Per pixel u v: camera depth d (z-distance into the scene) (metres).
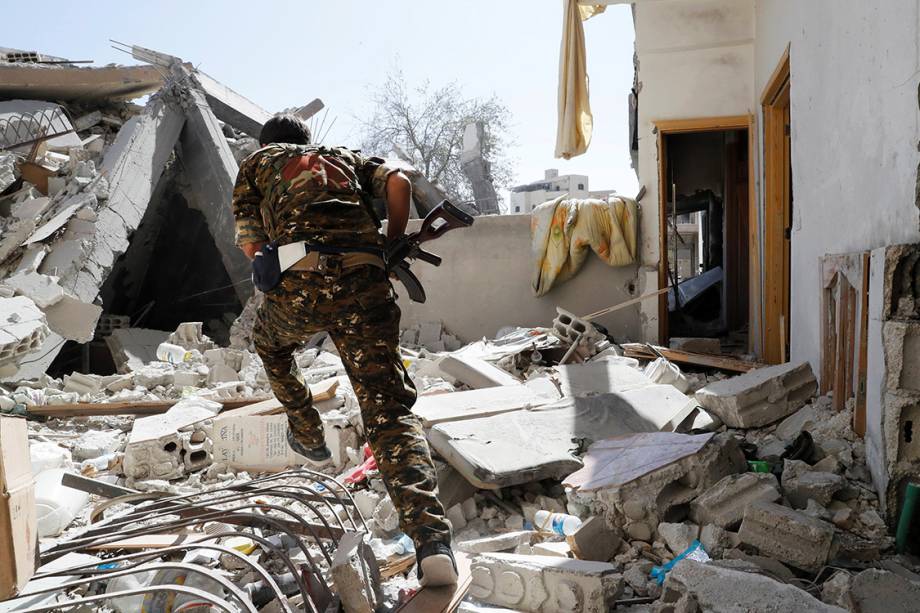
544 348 7.79
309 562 2.51
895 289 3.24
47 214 12.65
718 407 5.09
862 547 2.95
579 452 4.21
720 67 9.55
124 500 3.68
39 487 3.83
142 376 8.40
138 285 19.34
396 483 2.29
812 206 5.46
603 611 2.55
